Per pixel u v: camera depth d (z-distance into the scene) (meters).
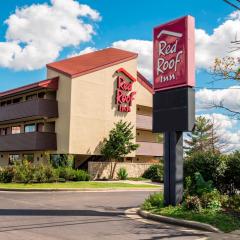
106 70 37.09
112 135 35.44
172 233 10.54
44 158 35.75
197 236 10.20
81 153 34.56
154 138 44.06
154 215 12.85
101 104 36.44
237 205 14.02
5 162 42.16
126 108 38.44
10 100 41.31
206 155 16.52
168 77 14.49
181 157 14.12
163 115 14.48
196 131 56.69
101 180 32.94
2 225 11.02
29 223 11.48
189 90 13.90
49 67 36.81
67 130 34.06
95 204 17.20
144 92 40.91
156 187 28.16
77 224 11.59
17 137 36.91
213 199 13.41
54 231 10.30
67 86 34.53
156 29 15.23
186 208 12.98
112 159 36.53
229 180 15.93
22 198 19.03
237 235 10.42
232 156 16.19
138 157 41.62
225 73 15.30
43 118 36.16
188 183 15.11
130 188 26.52
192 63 14.12
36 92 37.16
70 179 30.27
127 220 12.68
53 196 20.41
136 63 40.03
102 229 10.86
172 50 14.51
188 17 14.22
